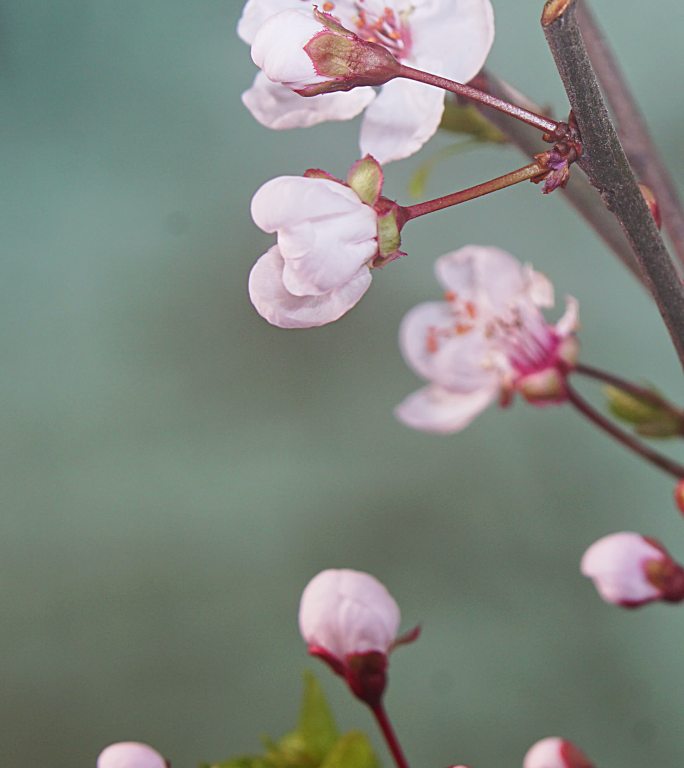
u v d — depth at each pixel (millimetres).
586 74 241
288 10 250
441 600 582
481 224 590
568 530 578
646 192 259
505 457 592
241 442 613
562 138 244
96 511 607
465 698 570
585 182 279
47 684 584
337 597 279
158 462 612
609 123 244
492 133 281
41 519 604
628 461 582
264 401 616
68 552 603
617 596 288
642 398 292
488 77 273
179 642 590
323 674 579
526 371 303
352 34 248
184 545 604
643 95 577
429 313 324
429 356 323
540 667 570
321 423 611
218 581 596
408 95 264
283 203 248
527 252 584
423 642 577
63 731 578
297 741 285
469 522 589
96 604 594
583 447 585
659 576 287
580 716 564
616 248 278
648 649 568
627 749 560
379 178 250
